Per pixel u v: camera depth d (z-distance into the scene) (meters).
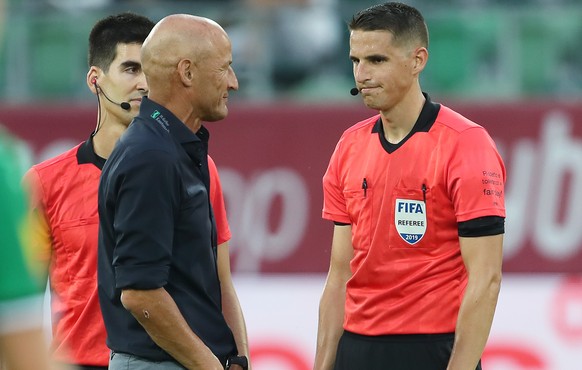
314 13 27.06
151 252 12.28
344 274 15.12
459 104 26.03
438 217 13.98
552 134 25.72
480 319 13.59
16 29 26.62
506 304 25.28
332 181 14.94
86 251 15.12
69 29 26.73
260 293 25.39
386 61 13.91
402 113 14.15
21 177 8.30
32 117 26.05
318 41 27.05
